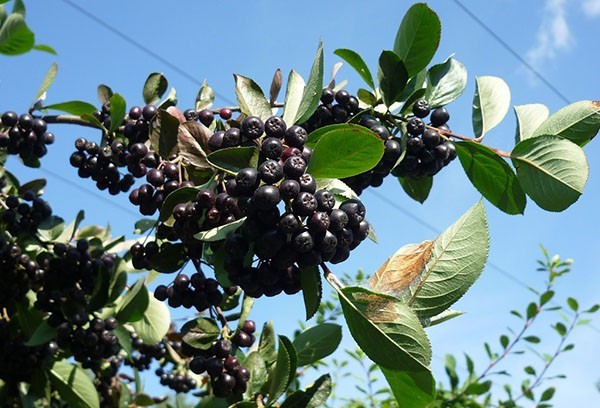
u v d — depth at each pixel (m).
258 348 0.52
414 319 0.36
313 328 0.52
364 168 0.40
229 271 0.41
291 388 0.55
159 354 0.84
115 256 0.65
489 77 0.56
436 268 0.38
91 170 0.59
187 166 0.46
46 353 0.65
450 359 1.00
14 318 0.66
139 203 0.48
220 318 0.51
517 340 1.04
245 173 0.39
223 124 0.51
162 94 0.60
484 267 0.38
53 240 0.70
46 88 0.66
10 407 0.70
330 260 0.41
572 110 0.50
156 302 0.65
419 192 0.59
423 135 0.52
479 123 0.55
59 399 0.75
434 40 0.53
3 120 0.64
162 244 0.49
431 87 0.55
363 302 0.37
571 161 0.48
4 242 0.62
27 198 0.69
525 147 0.50
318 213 0.39
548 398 1.04
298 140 0.42
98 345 0.62
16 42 0.64
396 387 0.38
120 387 0.78
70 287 0.63
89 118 0.59
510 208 0.52
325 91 0.52
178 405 0.75
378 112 0.53
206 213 0.42
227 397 0.49
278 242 0.39
